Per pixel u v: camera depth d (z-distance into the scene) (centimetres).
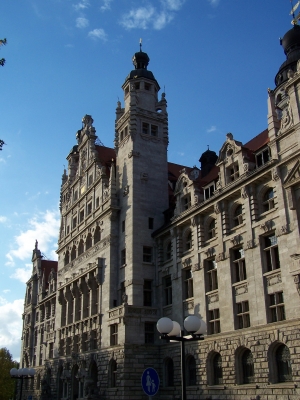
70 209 8056
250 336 4022
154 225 6012
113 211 6247
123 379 5109
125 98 6875
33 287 10775
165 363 5284
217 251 4691
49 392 7044
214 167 6506
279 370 3738
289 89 4131
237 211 4656
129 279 5650
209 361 4525
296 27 6269
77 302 7056
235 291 4372
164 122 6656
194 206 5103
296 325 3578
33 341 10162
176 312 5228
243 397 3944
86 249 7019
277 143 4147
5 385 10300
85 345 6372
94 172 7175
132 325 5350
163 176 6362
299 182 3803
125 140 6506
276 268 3988
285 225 3875
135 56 7194
